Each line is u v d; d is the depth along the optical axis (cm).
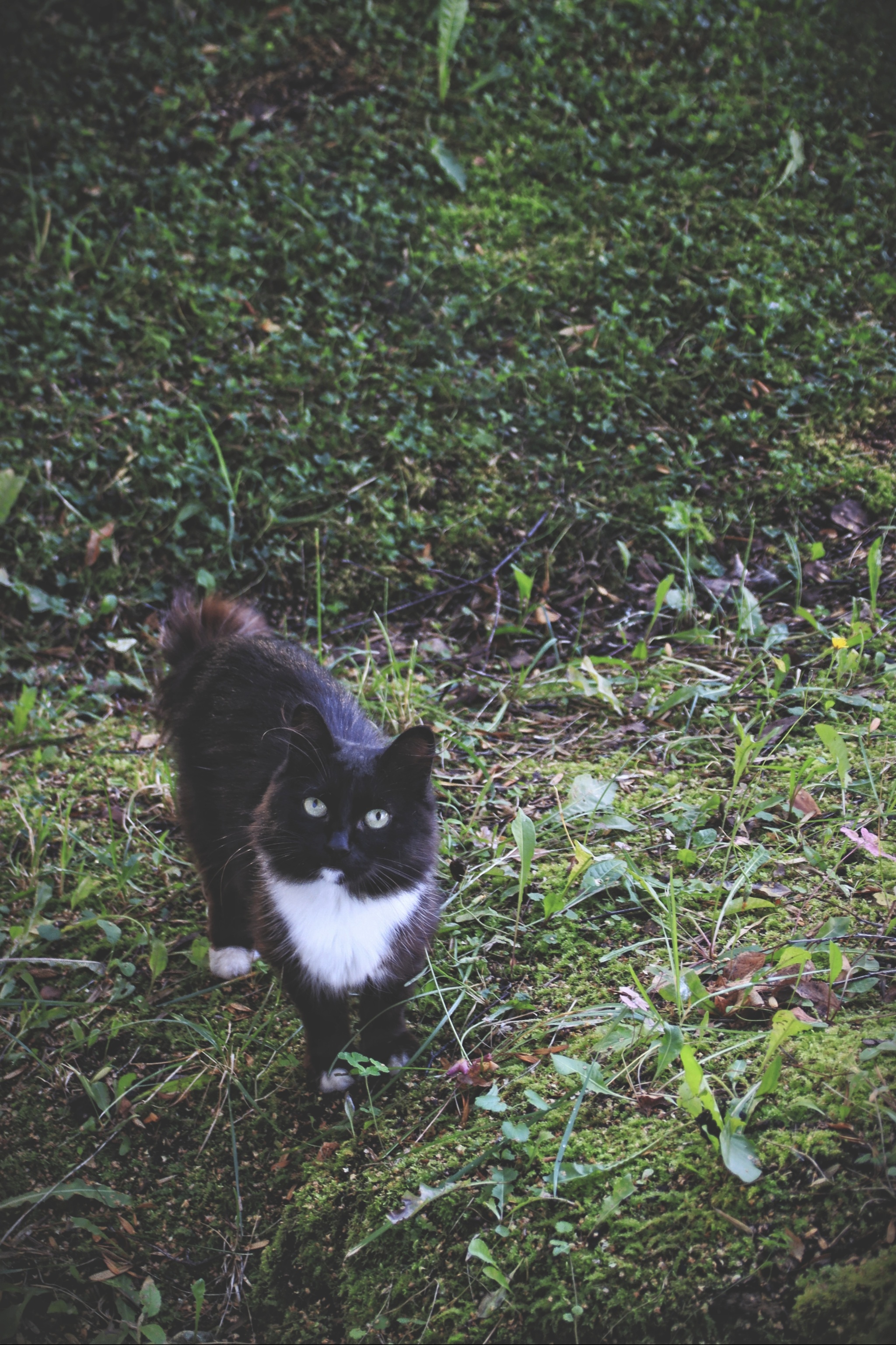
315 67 745
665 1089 266
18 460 553
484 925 341
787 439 562
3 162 702
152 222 659
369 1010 303
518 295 629
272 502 543
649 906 335
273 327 613
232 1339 261
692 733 416
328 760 276
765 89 715
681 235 639
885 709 392
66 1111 310
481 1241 242
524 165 694
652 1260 233
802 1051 263
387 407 583
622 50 741
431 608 523
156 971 328
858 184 672
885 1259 218
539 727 443
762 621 464
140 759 448
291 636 510
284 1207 280
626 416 577
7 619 516
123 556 536
